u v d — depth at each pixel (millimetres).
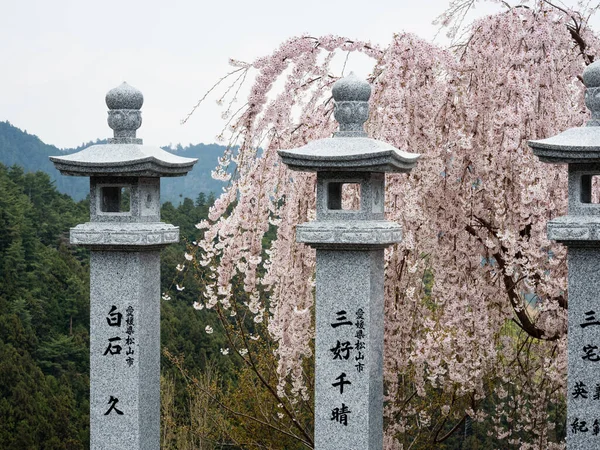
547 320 7773
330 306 6172
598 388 5605
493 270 8383
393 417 9055
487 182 7598
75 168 6426
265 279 7797
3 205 33562
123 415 6684
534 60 7383
